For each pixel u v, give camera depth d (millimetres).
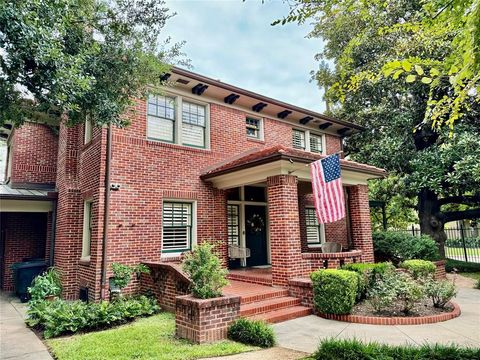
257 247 13164
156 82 7656
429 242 12812
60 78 5039
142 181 9859
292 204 9312
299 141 15281
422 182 14703
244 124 13070
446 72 3355
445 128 14180
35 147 13586
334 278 7488
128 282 8562
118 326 7008
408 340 5832
